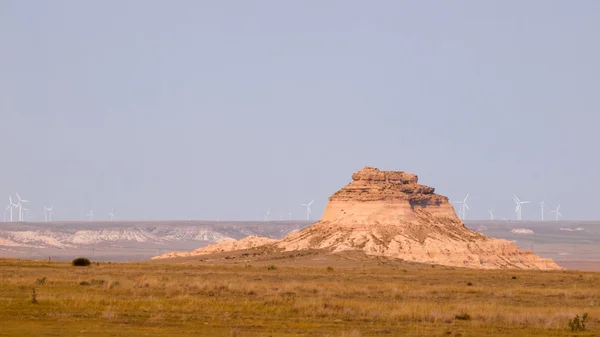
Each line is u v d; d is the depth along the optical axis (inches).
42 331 5949.8
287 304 7819.9
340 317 6973.4
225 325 6412.4
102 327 6195.9
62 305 7440.9
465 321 6889.8
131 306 7450.8
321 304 7711.6
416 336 6008.9
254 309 7396.7
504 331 6382.9
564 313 7391.7
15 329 6033.5
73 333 5885.8
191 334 5940.0
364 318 6919.3
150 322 6496.1
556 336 6220.5
